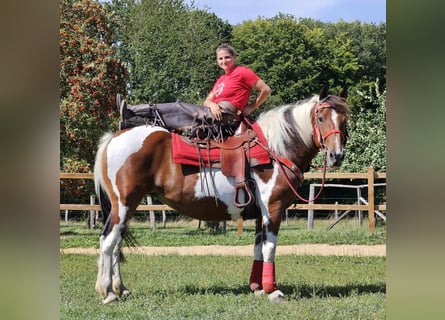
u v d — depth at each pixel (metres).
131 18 34.19
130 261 9.77
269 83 33.09
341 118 6.03
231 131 6.43
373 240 12.77
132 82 32.00
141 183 6.12
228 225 18.59
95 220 18.02
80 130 16.42
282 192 6.15
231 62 6.41
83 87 16.42
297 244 12.61
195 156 6.15
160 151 6.19
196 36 34.28
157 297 6.32
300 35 33.34
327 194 24.92
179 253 11.37
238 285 7.25
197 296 6.35
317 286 7.06
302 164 6.36
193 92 31.81
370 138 19.06
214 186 6.15
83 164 15.80
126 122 6.55
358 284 7.33
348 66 33.59
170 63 32.28
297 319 5.25
